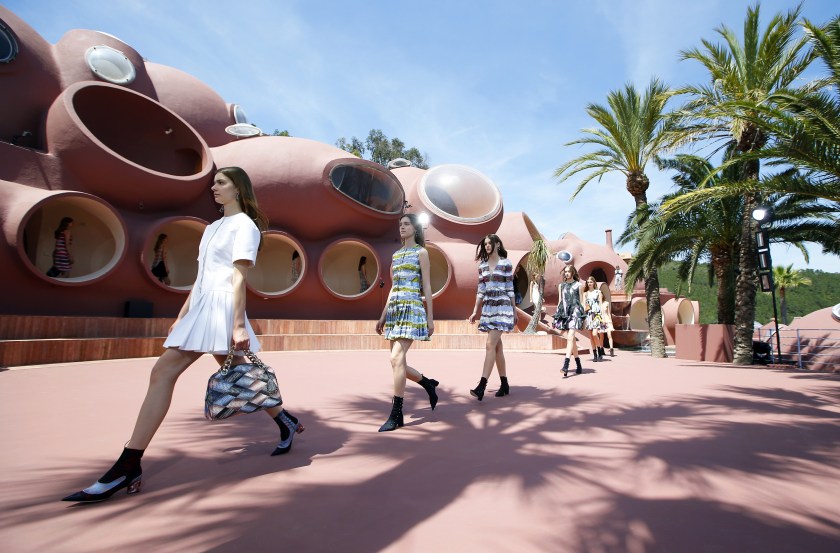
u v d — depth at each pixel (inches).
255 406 88.4
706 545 57.2
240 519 64.9
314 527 62.2
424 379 147.5
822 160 299.4
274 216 593.0
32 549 55.3
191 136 551.2
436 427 126.1
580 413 146.0
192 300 88.1
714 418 138.5
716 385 220.8
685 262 669.9
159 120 541.3
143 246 452.4
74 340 324.8
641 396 182.1
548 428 124.5
